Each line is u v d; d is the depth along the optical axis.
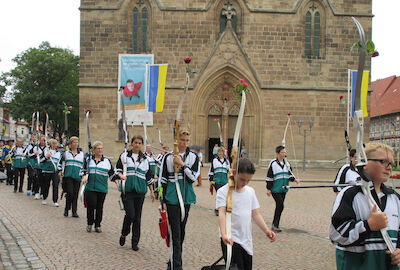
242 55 33.97
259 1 34.34
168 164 6.70
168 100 33.78
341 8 34.59
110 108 33.56
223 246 4.78
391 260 3.44
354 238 3.49
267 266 7.13
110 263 7.00
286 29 34.41
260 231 10.37
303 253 8.09
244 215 4.75
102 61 33.72
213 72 33.81
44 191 14.37
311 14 34.69
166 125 33.53
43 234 9.18
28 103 55.31
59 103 56.16
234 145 4.66
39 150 16.53
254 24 34.25
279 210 10.33
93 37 33.75
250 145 34.53
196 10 33.97
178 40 33.97
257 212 4.89
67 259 7.15
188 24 34.03
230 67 33.97
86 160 9.45
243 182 4.76
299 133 34.16
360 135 3.59
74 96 57.94
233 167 4.69
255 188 20.91
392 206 3.65
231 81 34.62
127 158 8.17
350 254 3.64
